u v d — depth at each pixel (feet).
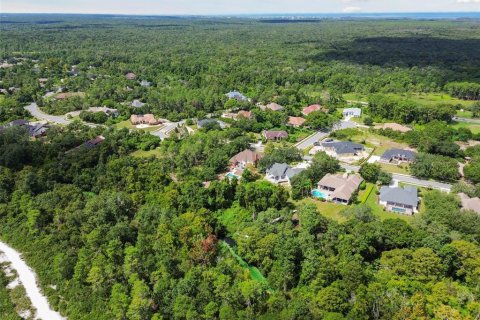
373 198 351.25
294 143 495.00
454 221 280.72
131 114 614.75
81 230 293.23
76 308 236.84
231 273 248.11
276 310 217.97
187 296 222.89
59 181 382.22
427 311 208.74
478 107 606.96
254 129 534.78
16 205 332.60
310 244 258.98
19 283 263.49
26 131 503.20
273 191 331.16
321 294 216.74
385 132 513.86
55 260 272.10
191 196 334.85
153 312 227.61
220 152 428.56
